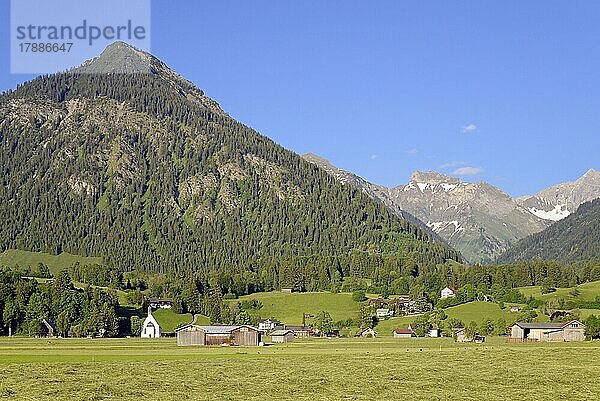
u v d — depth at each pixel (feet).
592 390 299.99
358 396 281.74
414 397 279.69
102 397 277.03
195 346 630.74
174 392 291.79
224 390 298.15
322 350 563.48
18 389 295.28
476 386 312.71
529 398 278.05
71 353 504.02
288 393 290.35
